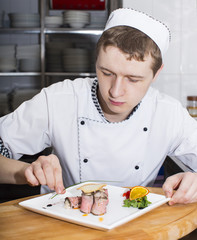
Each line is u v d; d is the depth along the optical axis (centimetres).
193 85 328
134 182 151
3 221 101
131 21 109
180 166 185
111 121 146
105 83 112
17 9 326
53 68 319
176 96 329
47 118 149
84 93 147
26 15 313
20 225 99
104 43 106
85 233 94
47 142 157
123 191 124
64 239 90
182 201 113
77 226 98
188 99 312
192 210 110
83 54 315
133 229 96
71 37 323
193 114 304
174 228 98
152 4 321
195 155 152
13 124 148
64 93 150
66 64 316
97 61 112
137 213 101
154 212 108
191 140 154
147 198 117
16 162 129
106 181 136
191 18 322
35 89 321
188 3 320
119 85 108
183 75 326
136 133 147
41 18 314
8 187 267
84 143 146
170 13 321
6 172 125
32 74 316
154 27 111
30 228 97
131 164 148
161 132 153
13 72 316
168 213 107
